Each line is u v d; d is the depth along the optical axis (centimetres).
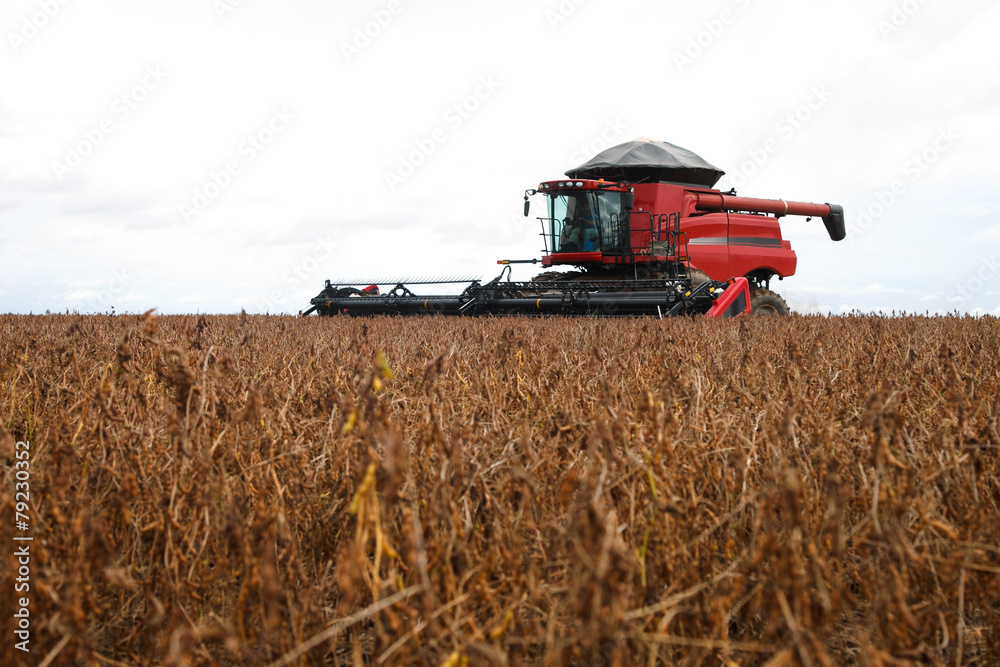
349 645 271
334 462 304
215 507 266
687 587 243
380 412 274
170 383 311
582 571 188
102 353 582
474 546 245
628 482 263
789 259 1992
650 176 1811
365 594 255
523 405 385
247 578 233
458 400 405
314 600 260
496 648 201
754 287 1758
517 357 470
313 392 411
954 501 292
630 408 351
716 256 1834
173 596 237
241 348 564
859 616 271
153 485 301
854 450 323
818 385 431
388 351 580
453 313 1591
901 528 237
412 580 224
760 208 1989
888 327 884
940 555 258
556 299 1455
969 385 448
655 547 246
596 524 185
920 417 368
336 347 605
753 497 267
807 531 238
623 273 1709
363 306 1691
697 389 351
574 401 347
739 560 246
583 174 1833
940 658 250
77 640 201
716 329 909
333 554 290
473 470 267
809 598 221
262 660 253
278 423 335
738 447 294
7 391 431
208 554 274
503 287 1534
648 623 226
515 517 266
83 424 331
